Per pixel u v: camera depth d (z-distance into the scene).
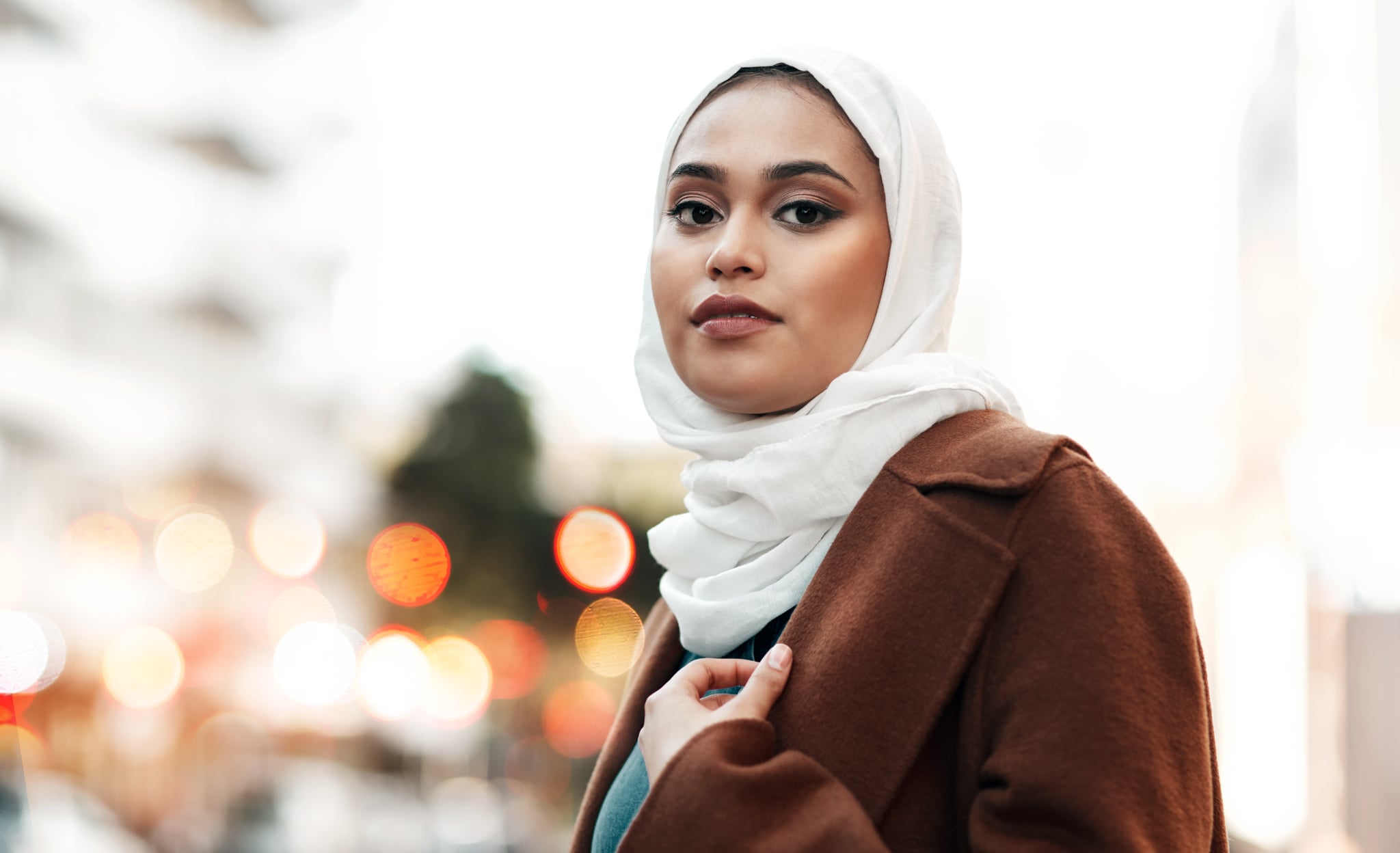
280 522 26.06
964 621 1.09
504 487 23.83
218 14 25.48
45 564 19.53
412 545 22.83
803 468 1.22
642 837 1.06
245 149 25.84
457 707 23.23
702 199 1.32
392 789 23.70
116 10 22.39
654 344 1.53
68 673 18.84
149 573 22.16
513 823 19.47
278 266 27.08
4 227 19.86
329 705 24.11
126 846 10.45
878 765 1.08
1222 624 10.48
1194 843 1.01
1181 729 1.04
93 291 21.75
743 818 1.03
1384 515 6.94
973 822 1.04
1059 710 1.02
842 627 1.13
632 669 1.73
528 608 23.55
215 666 22.45
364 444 28.73
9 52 20.05
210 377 25.22
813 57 1.33
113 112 22.45
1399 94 8.02
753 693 1.13
